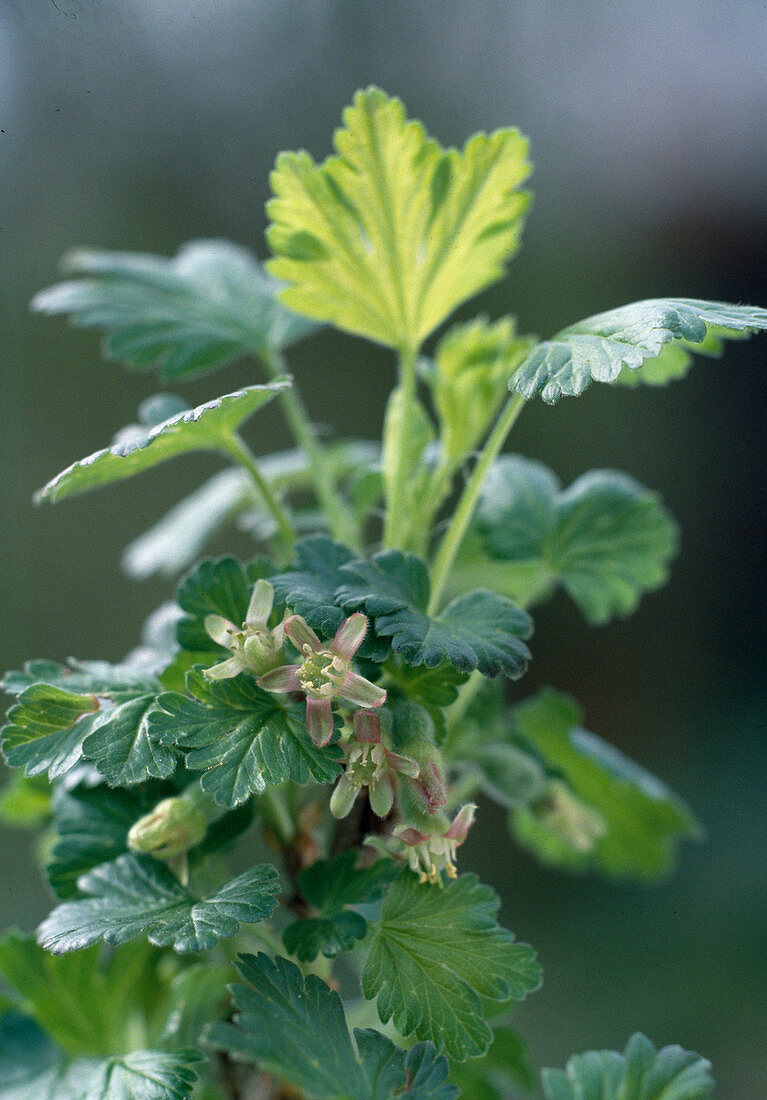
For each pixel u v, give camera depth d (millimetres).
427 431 333
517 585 361
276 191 314
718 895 759
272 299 378
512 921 722
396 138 309
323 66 704
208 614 301
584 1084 306
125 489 785
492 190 316
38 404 781
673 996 687
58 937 282
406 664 288
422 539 334
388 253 320
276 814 314
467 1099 334
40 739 288
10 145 702
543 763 344
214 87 666
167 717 283
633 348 286
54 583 768
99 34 447
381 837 305
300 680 283
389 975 288
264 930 316
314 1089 277
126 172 736
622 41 777
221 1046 278
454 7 711
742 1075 635
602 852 396
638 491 353
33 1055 325
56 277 769
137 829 297
